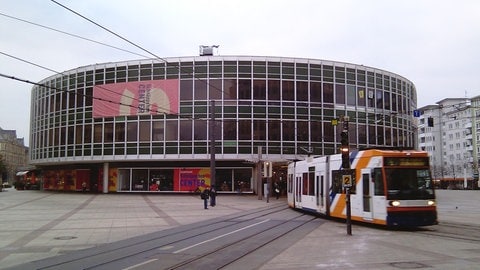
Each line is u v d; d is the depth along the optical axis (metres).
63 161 53.69
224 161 50.19
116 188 52.06
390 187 18.31
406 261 11.34
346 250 13.30
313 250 13.40
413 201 18.22
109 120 50.66
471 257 11.84
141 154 49.12
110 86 50.69
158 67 49.22
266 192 40.75
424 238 15.90
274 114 48.03
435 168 122.94
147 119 49.25
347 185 17.19
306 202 26.88
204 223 22.02
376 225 20.30
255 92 48.06
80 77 52.78
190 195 49.06
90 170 56.19
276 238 16.28
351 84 50.56
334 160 23.22
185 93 48.47
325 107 49.16
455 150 127.81
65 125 54.00
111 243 15.59
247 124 47.69
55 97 55.75
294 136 48.12
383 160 18.61
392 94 53.69
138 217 25.23
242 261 11.73
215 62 48.31
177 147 48.25
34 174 76.56
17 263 11.92
